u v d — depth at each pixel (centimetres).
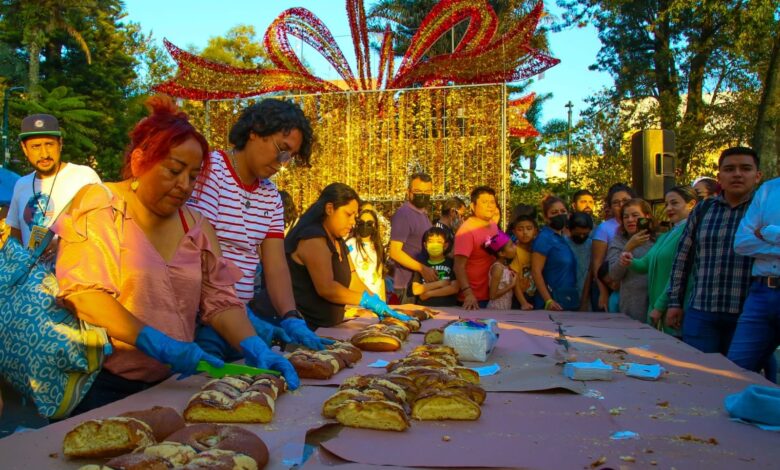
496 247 505
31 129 421
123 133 2911
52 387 196
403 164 1291
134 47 3566
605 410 201
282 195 604
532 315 451
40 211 422
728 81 2058
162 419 162
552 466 149
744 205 401
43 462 146
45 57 3009
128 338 197
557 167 3559
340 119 1309
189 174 209
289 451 159
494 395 221
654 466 151
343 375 242
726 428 184
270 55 1396
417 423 184
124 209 211
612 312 522
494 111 1251
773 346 376
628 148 2020
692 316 419
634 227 508
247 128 276
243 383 199
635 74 2156
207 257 238
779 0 1745
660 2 2081
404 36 2350
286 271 308
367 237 469
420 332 354
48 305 198
